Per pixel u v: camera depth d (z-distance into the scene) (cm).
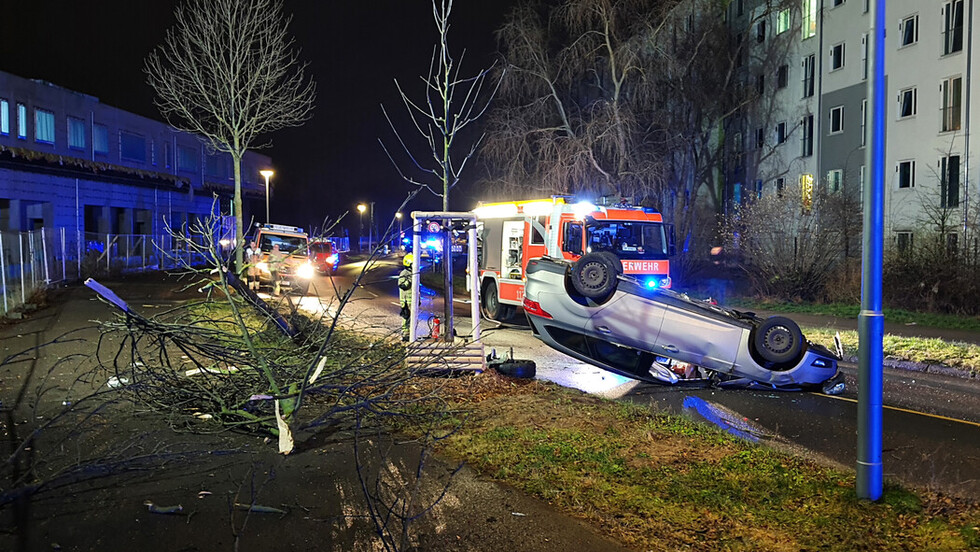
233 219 1700
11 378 838
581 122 2675
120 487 505
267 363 702
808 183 2644
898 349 1243
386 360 822
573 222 1405
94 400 730
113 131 3869
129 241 3400
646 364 966
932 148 2664
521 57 2738
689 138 2870
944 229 1942
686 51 2861
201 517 456
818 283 2162
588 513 480
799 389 960
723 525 464
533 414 730
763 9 3609
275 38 1661
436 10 1011
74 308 1631
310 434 647
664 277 1449
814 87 3328
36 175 3177
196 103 1672
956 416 827
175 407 674
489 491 518
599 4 2634
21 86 3083
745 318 966
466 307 2052
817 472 574
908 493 513
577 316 941
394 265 4731
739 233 2444
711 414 818
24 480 505
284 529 443
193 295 1981
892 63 2862
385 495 504
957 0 2564
